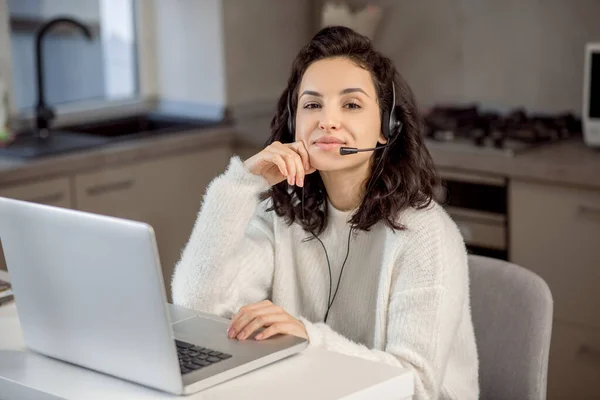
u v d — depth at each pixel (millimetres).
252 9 4398
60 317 1604
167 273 3967
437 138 3670
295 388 1494
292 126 2025
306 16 4680
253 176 1905
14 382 1563
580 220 3203
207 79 4387
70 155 3525
